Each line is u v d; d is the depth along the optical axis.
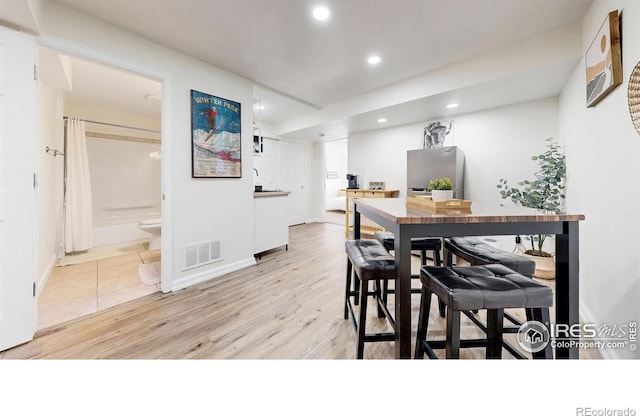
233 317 1.98
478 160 3.74
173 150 2.47
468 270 1.27
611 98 1.57
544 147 3.19
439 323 1.92
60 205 3.41
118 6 1.89
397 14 2.01
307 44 2.42
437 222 1.12
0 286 1.55
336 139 6.30
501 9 1.96
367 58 2.70
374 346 1.63
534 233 1.21
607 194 1.62
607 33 1.57
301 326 1.85
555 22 2.12
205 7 1.92
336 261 3.41
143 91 3.49
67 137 3.53
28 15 1.53
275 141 5.79
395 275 1.23
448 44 2.44
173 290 2.47
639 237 1.27
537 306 1.05
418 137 4.40
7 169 1.57
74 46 1.91
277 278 2.80
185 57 2.57
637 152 1.29
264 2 1.87
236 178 3.07
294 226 6.18
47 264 2.80
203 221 2.73
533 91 2.92
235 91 3.04
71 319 1.94
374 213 1.55
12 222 1.59
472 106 3.48
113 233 4.23
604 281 1.63
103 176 4.24
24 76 1.63
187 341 1.67
